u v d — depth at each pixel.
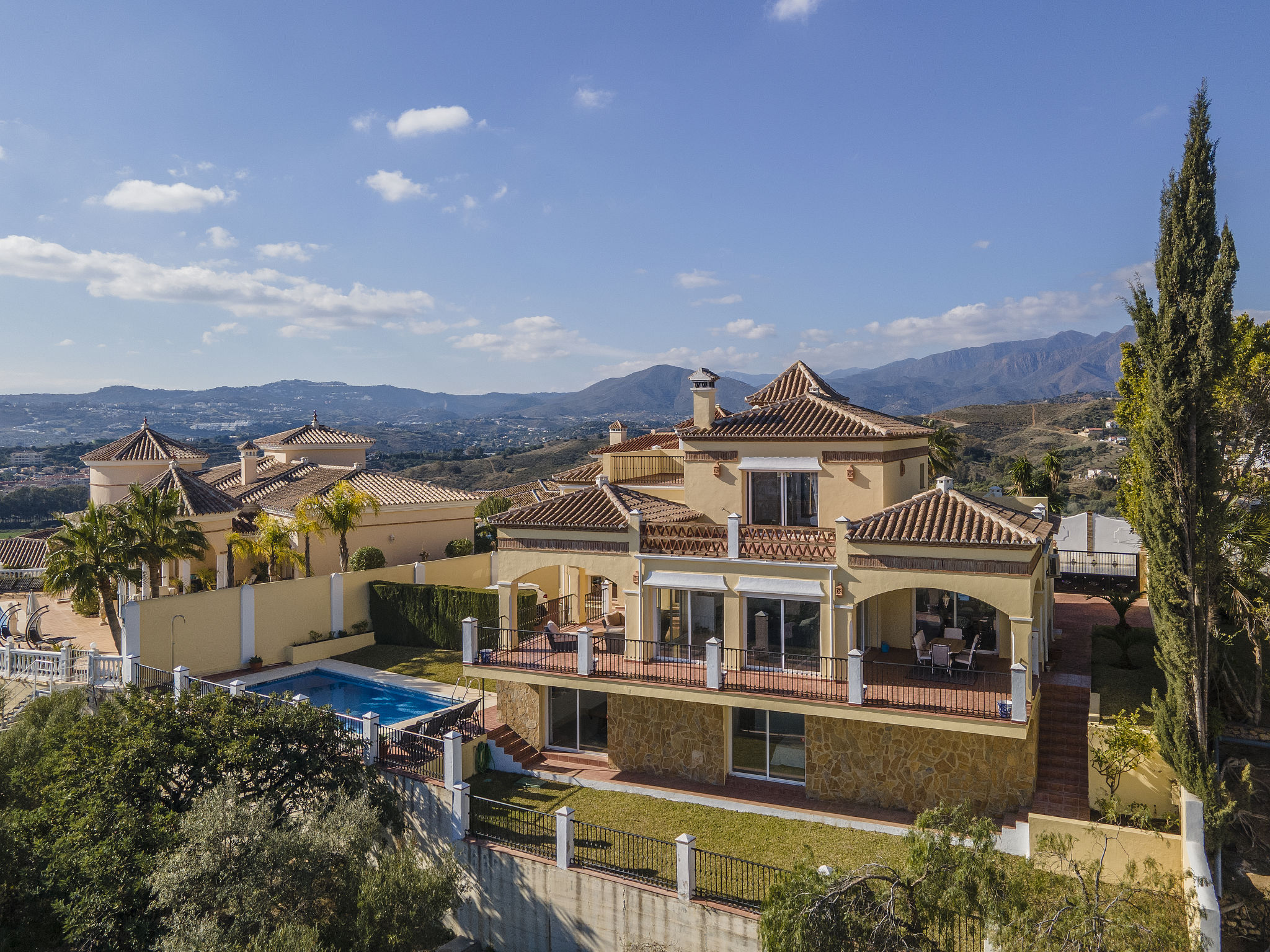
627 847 19.20
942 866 12.80
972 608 23.12
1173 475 17.58
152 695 22.06
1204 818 16.36
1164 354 17.42
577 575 30.20
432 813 20.95
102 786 18.89
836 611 20.92
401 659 36.12
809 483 24.78
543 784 23.20
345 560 40.75
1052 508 43.22
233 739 20.25
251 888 16.38
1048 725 21.27
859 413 26.42
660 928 17.08
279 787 20.34
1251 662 22.86
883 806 20.41
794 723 22.02
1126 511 27.62
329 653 36.97
